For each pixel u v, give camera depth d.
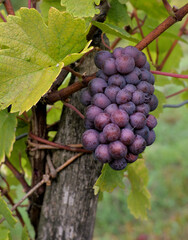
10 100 0.52
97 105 0.51
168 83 0.83
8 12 0.60
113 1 0.64
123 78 0.51
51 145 0.61
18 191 0.97
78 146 0.61
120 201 2.02
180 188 2.14
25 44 0.52
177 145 2.47
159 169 2.28
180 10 0.53
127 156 0.51
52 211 0.63
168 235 1.84
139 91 0.51
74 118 0.61
